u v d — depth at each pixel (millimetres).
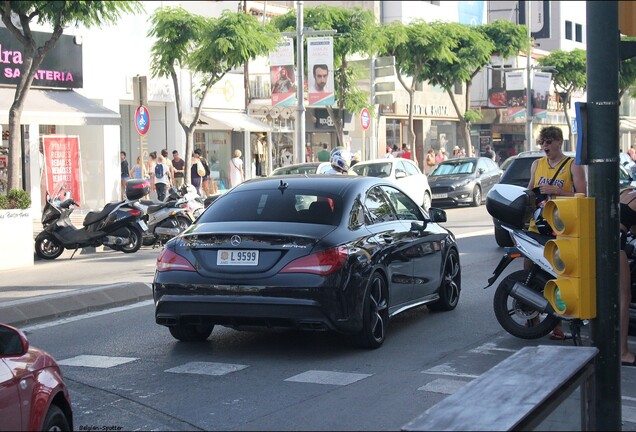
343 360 8688
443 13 57094
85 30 30094
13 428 4906
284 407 7086
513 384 4312
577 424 4691
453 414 3861
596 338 5578
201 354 9094
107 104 31344
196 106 35594
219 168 37844
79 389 7809
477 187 33469
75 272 16531
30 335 10219
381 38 38875
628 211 8555
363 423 6617
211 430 6551
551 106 65312
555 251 5695
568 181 9336
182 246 8844
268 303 8391
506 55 52656
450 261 11359
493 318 10820
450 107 56281
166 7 30016
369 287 8859
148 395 7551
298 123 32125
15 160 19906
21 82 19922
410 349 9164
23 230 17828
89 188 30625
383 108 49312
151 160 32031
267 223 8836
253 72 39281
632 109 66750
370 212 9539
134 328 10539
